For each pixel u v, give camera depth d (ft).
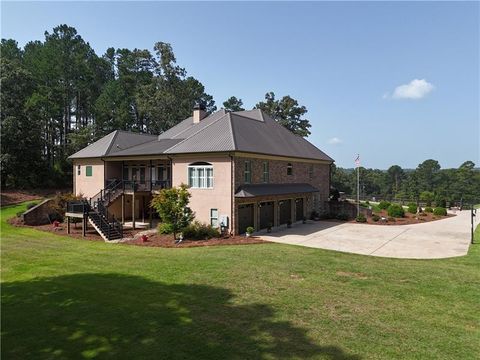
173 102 196.75
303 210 103.71
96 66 204.03
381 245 65.41
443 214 117.19
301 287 38.40
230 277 41.78
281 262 49.39
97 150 102.78
